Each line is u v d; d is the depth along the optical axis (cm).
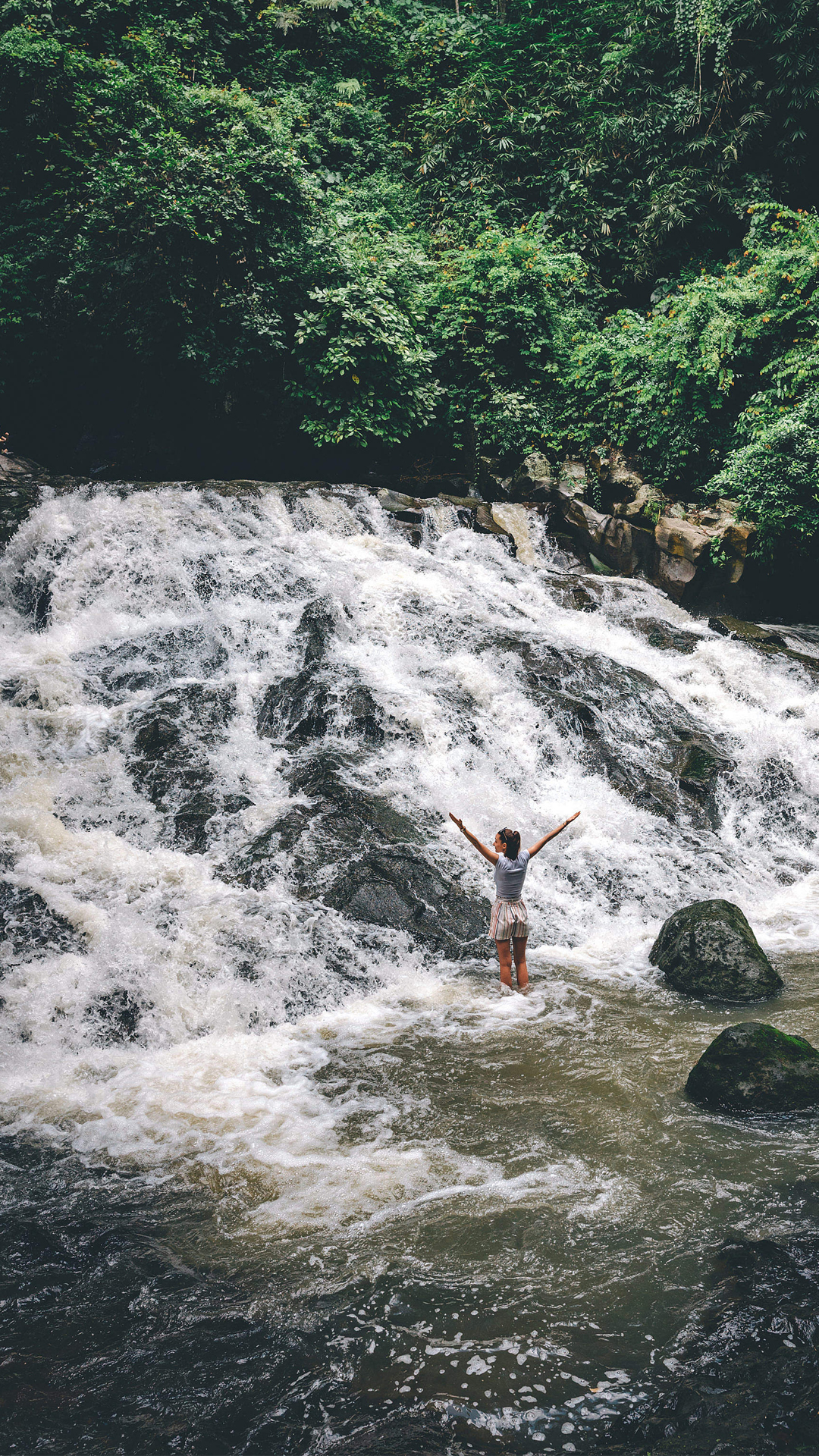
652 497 1788
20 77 1941
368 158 2400
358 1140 538
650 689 1212
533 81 2508
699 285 1839
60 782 932
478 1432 328
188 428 1956
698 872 948
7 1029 654
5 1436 331
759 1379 345
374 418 1820
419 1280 414
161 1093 595
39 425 2055
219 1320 391
